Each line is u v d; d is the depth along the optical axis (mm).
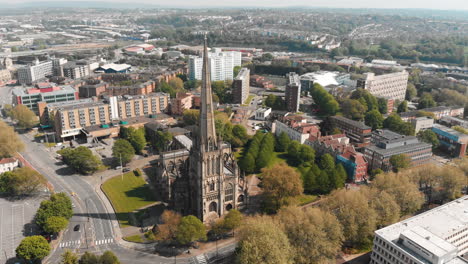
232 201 187000
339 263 154375
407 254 131875
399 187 181375
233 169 188250
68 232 174000
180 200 184125
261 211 193000
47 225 163125
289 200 185750
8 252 158125
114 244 165375
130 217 187250
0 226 177000
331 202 171500
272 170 193250
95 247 162750
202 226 162125
